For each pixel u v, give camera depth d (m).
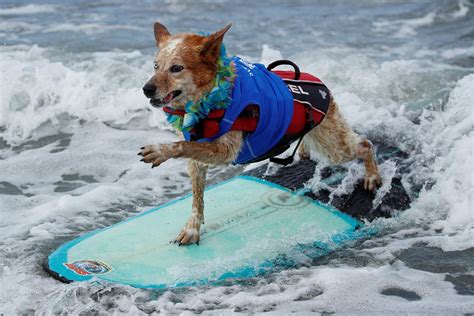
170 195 8.88
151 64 13.16
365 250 6.98
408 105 11.63
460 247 6.86
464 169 8.04
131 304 6.01
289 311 5.77
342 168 8.55
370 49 15.11
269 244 7.10
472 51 14.77
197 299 6.06
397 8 19.38
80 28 16.62
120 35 15.97
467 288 6.09
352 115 10.63
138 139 10.63
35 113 11.16
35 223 7.92
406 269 6.49
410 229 7.48
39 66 12.54
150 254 6.86
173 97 6.08
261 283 6.39
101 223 8.01
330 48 15.12
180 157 6.04
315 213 7.75
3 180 9.18
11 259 6.99
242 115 6.25
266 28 17.03
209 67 6.05
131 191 8.93
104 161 9.82
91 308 5.95
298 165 8.84
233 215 7.69
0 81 11.41
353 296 5.98
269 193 8.21
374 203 7.91
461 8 18.64
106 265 6.64
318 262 6.83
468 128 9.10
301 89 6.90
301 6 19.83
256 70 6.61
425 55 14.57
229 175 9.48
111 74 12.33
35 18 17.67
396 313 5.66
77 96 11.45
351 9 19.42
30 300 6.12
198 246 7.02
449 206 7.87
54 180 9.27
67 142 10.50
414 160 8.75
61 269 6.57
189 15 18.42
